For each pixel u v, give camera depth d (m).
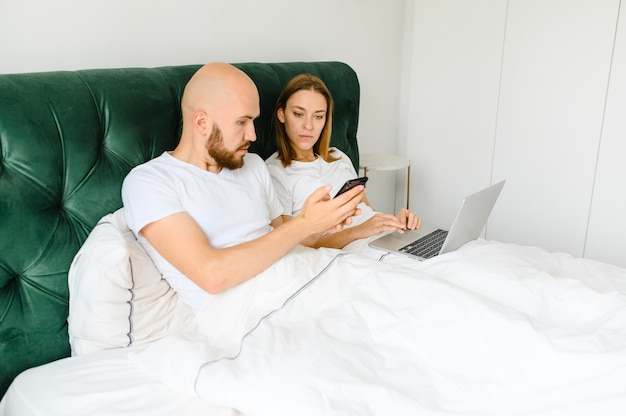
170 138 1.53
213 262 1.23
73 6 1.52
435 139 2.97
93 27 1.57
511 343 1.07
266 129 1.88
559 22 2.45
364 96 2.76
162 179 1.32
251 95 1.37
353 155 2.33
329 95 1.88
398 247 1.71
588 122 2.46
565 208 2.62
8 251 1.21
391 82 2.93
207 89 1.34
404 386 1.05
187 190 1.35
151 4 1.70
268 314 1.25
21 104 1.22
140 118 1.44
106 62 1.62
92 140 1.34
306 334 1.19
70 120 1.30
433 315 1.17
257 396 1.00
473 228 1.65
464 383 1.05
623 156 2.40
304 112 1.80
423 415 0.97
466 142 2.86
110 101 1.38
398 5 2.81
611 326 1.14
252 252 1.27
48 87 1.28
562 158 2.57
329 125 1.94
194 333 1.25
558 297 1.25
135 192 1.30
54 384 1.11
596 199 2.52
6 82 1.22
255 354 1.11
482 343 1.09
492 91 2.71
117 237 1.23
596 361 0.98
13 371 1.23
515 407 0.98
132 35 1.67
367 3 2.59
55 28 1.49
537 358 1.03
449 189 2.99
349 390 1.00
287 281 1.31
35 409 1.07
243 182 1.48
